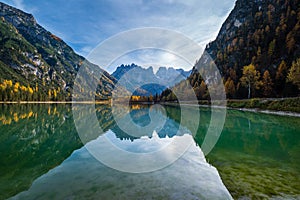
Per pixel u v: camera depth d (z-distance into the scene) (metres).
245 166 7.82
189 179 6.49
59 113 36.47
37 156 9.68
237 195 5.43
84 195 5.49
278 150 10.41
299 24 54.72
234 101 40.75
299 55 47.03
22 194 5.62
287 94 36.28
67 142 12.80
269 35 68.38
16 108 48.09
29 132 17.17
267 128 17.66
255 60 60.97
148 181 6.33
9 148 11.76
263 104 33.31
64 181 6.40
